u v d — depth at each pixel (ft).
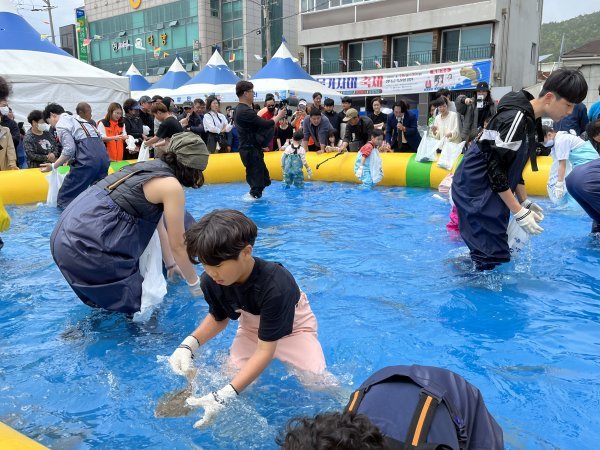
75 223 9.68
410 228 18.13
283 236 17.25
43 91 35.96
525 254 14.32
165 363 8.51
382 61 84.94
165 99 32.53
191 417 6.95
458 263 13.76
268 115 32.58
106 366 8.47
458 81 64.28
